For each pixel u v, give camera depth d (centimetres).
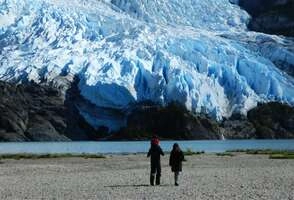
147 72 18150
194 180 4191
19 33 19400
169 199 2934
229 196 3058
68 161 7219
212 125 18025
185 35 19762
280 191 3316
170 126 17838
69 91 18162
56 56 18712
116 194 3212
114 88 17712
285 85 19250
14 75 18462
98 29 19562
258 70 18988
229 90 18762
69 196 3127
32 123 17812
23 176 4766
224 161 7025
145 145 14800
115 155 8888
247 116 18625
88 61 18400
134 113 17912
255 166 5991
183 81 18062
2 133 17250
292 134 18925
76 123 17975
